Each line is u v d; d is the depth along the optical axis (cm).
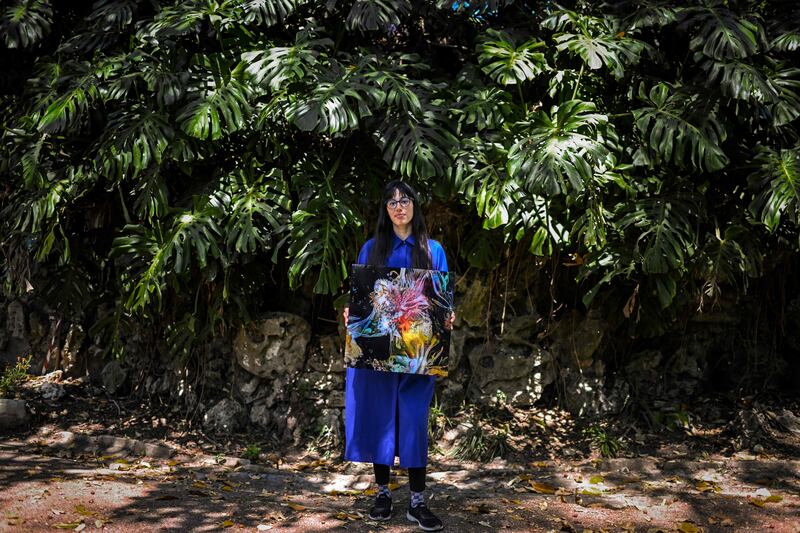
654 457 452
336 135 420
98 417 500
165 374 521
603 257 424
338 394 484
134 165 404
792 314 536
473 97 430
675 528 334
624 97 453
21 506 323
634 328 482
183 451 455
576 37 408
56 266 551
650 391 520
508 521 338
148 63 422
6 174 519
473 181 409
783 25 432
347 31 475
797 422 486
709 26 396
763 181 401
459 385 505
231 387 493
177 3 443
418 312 318
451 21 479
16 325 578
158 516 326
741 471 423
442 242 498
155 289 452
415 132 401
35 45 505
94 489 358
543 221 420
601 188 423
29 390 527
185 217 415
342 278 414
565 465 443
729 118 436
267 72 397
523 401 508
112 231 507
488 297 505
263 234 418
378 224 337
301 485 406
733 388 535
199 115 392
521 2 480
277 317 482
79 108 419
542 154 381
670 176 436
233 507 346
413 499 332
